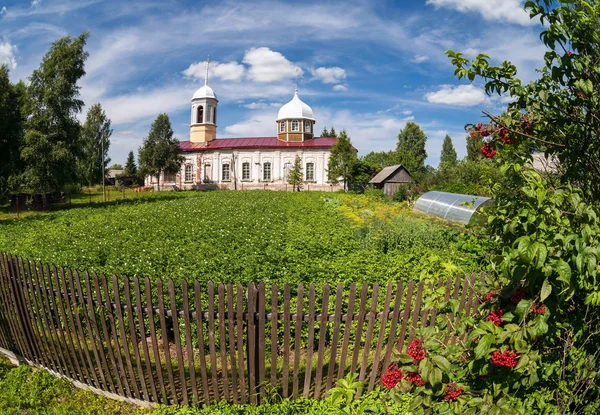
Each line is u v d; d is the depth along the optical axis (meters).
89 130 59.91
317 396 4.76
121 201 37.53
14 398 5.14
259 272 9.18
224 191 49.84
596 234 2.93
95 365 5.86
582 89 3.40
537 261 2.70
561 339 3.60
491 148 4.27
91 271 9.55
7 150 33.78
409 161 63.94
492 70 4.16
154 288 8.34
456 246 11.73
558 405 3.61
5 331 6.25
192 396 5.01
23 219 24.80
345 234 14.90
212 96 61.12
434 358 3.36
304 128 59.12
